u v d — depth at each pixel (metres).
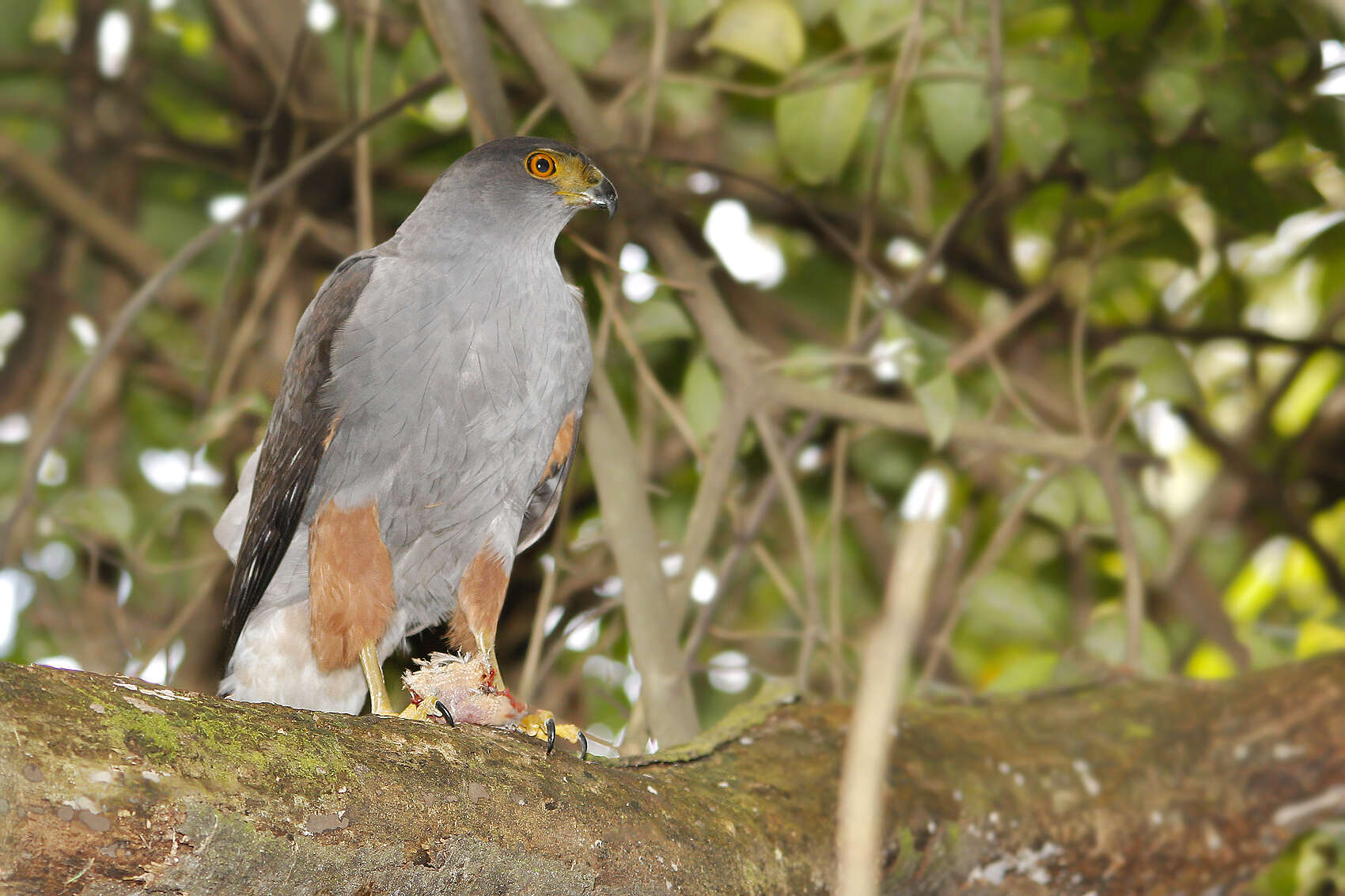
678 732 8.51
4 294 13.11
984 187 10.22
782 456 10.07
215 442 12.34
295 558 7.93
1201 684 8.25
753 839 6.00
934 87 10.38
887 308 9.76
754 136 13.52
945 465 12.90
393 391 7.31
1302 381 14.81
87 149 13.28
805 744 7.04
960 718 7.82
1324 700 7.90
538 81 10.38
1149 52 9.83
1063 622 13.20
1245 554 14.30
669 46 12.37
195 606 10.01
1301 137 11.34
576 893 5.16
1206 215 13.09
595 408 9.27
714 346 9.92
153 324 13.30
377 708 7.11
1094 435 12.70
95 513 9.81
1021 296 13.47
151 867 4.12
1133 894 7.46
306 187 12.74
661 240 10.11
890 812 6.84
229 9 12.07
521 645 12.15
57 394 12.56
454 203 7.66
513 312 7.51
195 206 13.47
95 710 4.20
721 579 9.88
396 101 9.63
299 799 4.43
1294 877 10.48
